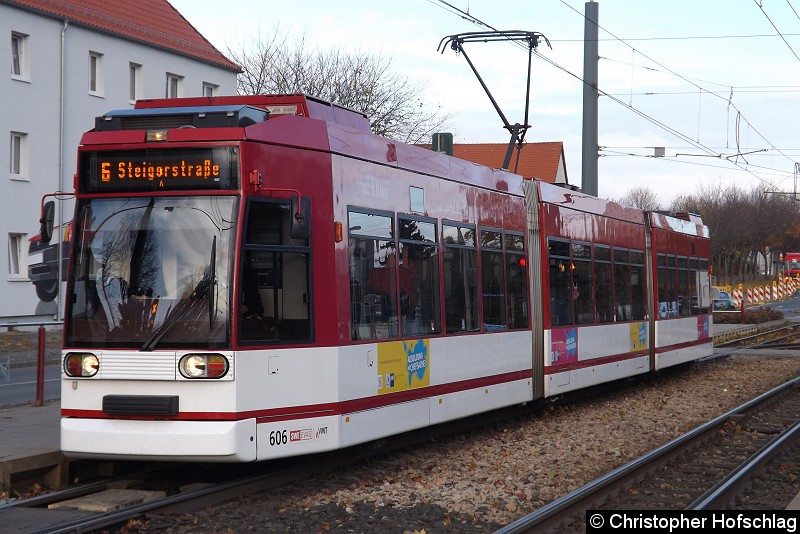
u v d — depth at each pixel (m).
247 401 8.66
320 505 8.65
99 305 8.88
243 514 8.17
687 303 22.84
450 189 12.32
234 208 8.77
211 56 41.34
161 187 8.91
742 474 9.77
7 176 31.88
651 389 20.14
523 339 14.16
